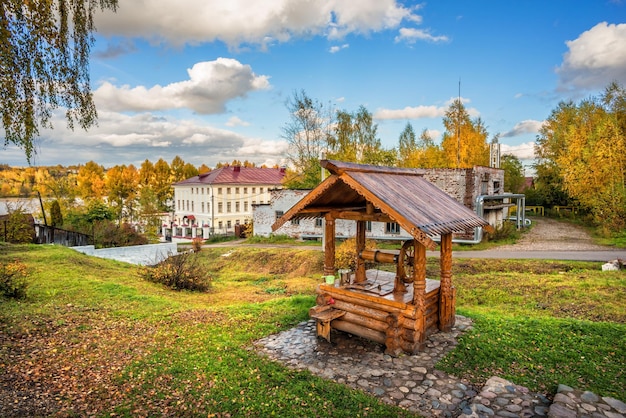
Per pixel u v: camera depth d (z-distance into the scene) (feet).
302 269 68.39
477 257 62.28
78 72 26.48
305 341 24.13
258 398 17.03
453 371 19.69
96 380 18.85
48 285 37.52
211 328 26.76
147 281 46.96
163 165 253.85
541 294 38.19
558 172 120.47
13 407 15.90
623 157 82.43
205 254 92.32
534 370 19.49
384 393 17.63
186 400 16.94
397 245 81.66
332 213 25.70
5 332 24.21
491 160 103.65
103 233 83.30
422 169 85.30
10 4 22.09
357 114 137.80
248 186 175.42
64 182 145.48
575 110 126.00
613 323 26.20
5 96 22.65
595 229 91.61
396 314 22.08
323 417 15.60
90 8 26.78
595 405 15.62
